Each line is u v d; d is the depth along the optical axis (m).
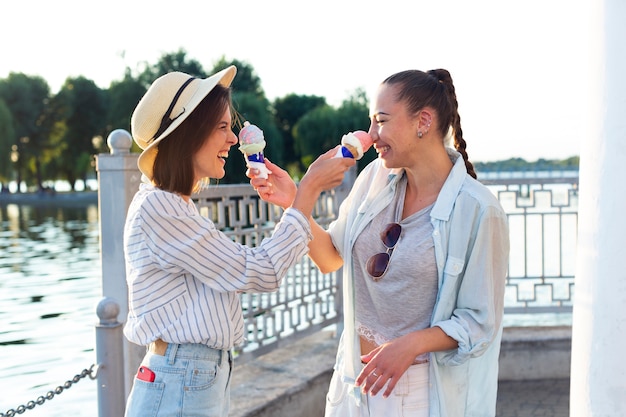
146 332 2.14
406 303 2.27
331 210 5.70
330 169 2.26
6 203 57.84
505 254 2.24
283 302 5.07
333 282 5.63
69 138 66.94
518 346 5.43
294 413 4.26
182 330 2.12
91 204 56.25
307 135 57.06
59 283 12.80
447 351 2.22
